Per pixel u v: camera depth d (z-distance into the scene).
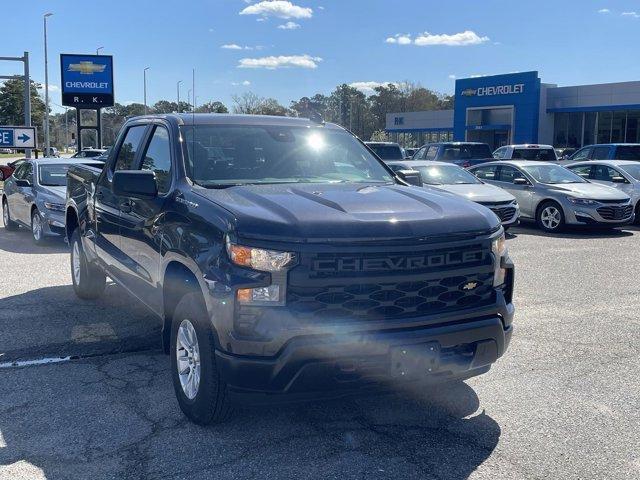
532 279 9.06
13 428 4.28
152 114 5.97
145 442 4.09
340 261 3.76
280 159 5.27
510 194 14.23
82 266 7.39
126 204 5.61
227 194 4.45
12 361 5.59
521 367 5.48
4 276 9.08
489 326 4.11
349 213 3.98
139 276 5.30
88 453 3.95
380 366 3.81
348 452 3.97
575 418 4.48
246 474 3.71
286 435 4.19
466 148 22.61
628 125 40.22
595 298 7.94
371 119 99.38
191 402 4.28
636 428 4.32
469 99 48.50
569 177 15.13
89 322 6.76
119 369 5.40
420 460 3.88
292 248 3.72
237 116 5.65
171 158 5.10
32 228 12.21
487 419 4.45
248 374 3.77
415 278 3.90
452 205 4.34
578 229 14.96
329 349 3.70
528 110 44.12
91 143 88.00
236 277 3.77
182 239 4.35
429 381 4.04
